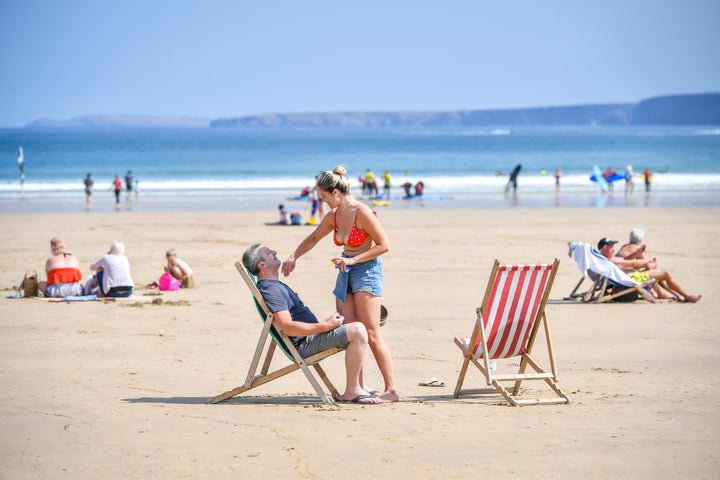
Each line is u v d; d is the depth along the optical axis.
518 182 157.12
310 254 60.22
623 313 37.72
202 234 74.50
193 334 32.19
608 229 78.50
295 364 21.12
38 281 41.19
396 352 29.34
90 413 19.88
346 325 21.09
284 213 83.50
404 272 51.28
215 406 20.89
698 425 18.66
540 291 21.39
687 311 38.25
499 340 21.62
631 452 16.41
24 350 28.84
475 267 53.59
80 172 199.75
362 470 15.28
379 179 161.75
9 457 16.08
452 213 95.94
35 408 20.38
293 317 21.42
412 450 16.58
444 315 37.31
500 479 14.75
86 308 37.66
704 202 116.50
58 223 83.88
